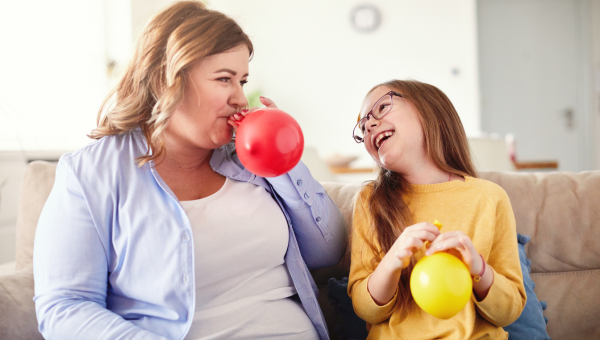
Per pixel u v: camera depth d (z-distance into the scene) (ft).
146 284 2.82
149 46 3.00
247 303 3.06
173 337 2.74
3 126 7.93
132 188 2.90
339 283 4.09
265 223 3.21
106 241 2.85
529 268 4.02
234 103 2.93
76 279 2.71
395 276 2.86
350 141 19.76
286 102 19.76
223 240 3.01
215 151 3.42
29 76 8.81
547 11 21.48
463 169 3.69
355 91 19.65
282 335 3.06
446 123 3.62
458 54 19.29
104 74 10.75
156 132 2.77
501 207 3.27
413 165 3.52
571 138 21.76
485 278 2.72
